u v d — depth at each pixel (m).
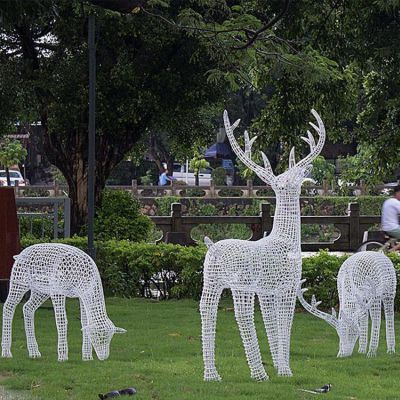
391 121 17.73
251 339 9.37
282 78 17.28
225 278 9.21
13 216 13.82
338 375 9.86
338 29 17.42
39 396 8.72
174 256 15.80
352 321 10.93
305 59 14.38
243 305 9.28
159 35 17.80
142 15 17.58
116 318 13.66
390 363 10.64
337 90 17.66
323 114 17.97
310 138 9.67
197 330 12.62
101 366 10.15
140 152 23.70
